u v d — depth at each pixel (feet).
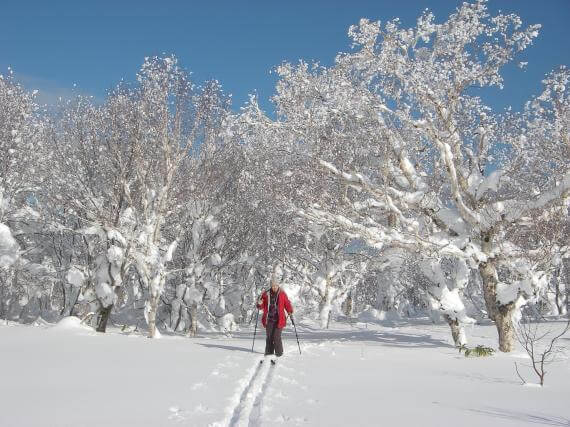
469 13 56.65
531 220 56.08
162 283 68.49
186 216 91.91
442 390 26.89
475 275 102.42
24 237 97.86
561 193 53.31
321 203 59.77
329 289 104.99
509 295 55.11
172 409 19.42
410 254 65.26
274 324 40.42
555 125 57.82
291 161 63.87
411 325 103.96
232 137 79.25
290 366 34.55
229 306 108.88
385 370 34.96
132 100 74.13
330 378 29.81
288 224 87.30
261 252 100.27
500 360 44.96
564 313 113.70
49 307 109.40
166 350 41.75
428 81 57.67
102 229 72.84
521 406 22.62
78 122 75.31
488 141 62.85
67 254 95.45
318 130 62.13
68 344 42.22
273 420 18.16
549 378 34.17
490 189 60.64
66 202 74.90
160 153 72.49
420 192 59.88
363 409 20.58
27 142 87.51
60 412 18.74
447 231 61.77
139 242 70.13
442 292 59.98
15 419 17.54
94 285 75.36
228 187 89.51
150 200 73.97
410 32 58.70
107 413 18.69
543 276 55.57
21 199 92.53
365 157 62.28
